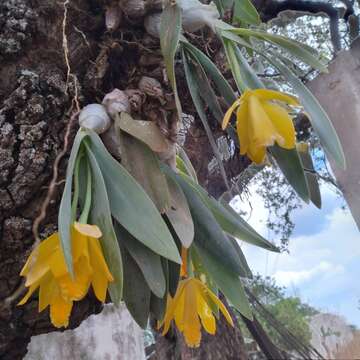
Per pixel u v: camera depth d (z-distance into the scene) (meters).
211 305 0.40
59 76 0.37
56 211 0.37
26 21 0.36
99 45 0.38
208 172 0.69
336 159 0.37
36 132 0.35
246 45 0.39
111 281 0.29
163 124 0.37
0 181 0.35
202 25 0.38
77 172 0.32
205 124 0.38
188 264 0.37
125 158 0.33
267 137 0.33
